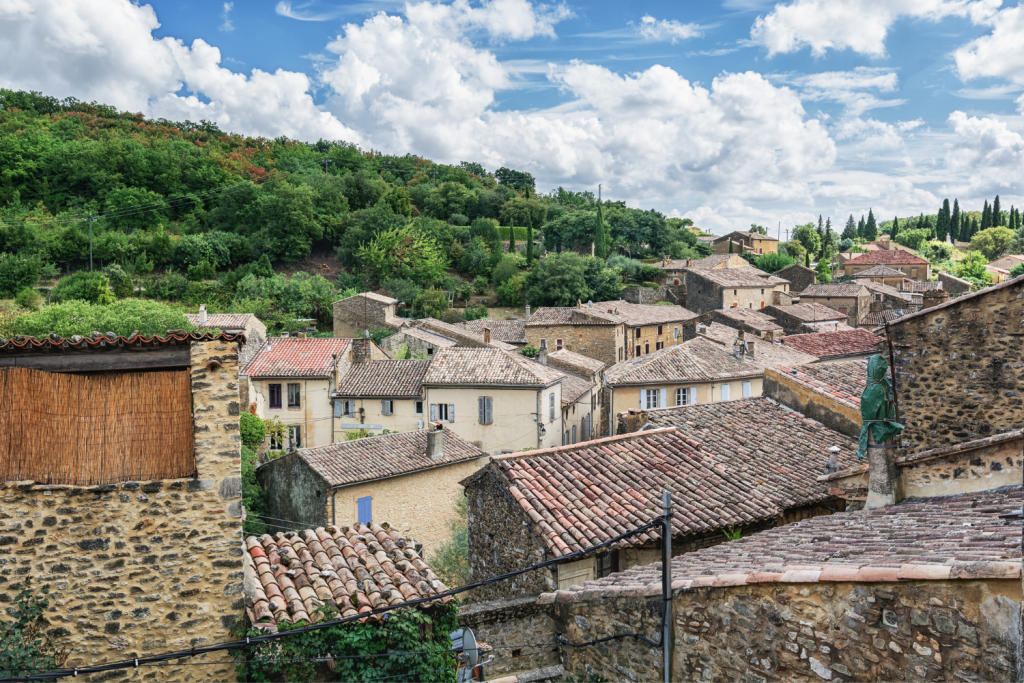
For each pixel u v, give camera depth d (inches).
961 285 2920.8
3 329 1247.5
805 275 3469.5
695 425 669.9
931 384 438.3
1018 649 184.4
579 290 2908.5
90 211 2984.7
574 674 370.9
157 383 319.6
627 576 363.9
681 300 3063.5
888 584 218.7
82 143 3378.4
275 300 2637.8
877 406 404.5
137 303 1459.2
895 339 452.8
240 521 312.0
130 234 3014.3
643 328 2305.6
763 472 563.8
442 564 759.1
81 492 296.4
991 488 365.4
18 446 298.7
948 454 379.9
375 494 1004.6
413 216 4168.3
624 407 1437.0
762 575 255.9
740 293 2851.9
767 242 4387.3
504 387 1428.4
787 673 251.3
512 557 498.3
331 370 1509.6
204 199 3533.5
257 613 313.1
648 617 312.8
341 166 4694.9
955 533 266.8
